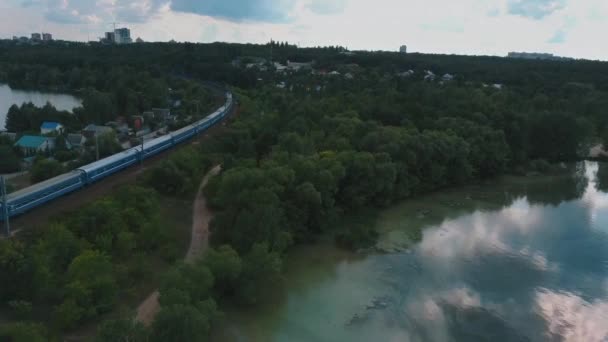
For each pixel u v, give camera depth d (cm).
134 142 9944
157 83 17800
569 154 11056
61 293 3822
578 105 13075
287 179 6116
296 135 7925
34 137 10356
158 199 6197
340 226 6631
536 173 10169
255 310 4481
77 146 10562
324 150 8162
